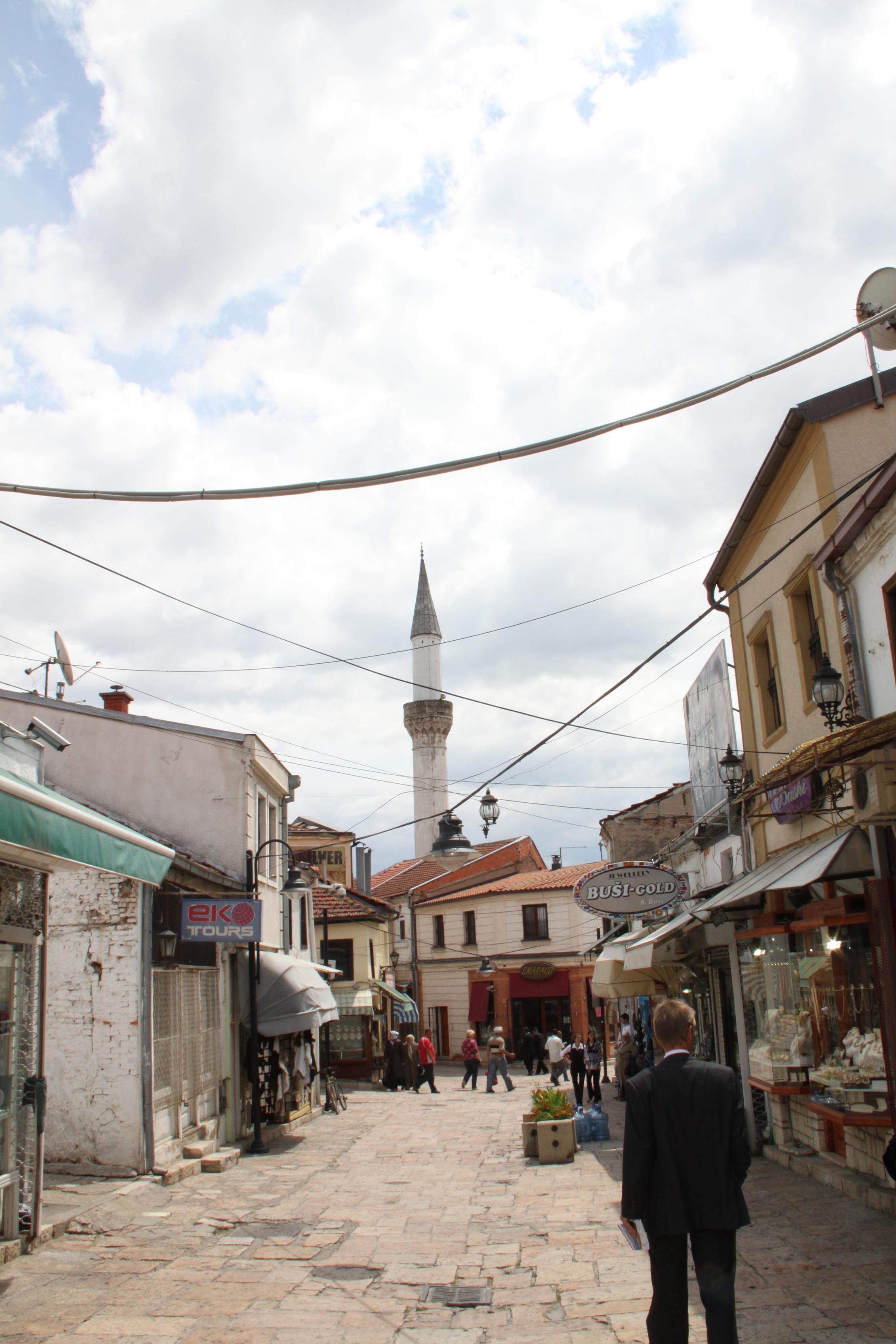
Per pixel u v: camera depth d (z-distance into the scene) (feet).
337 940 111.45
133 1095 40.04
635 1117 15.55
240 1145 51.31
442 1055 145.48
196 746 57.11
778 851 43.80
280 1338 20.33
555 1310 21.49
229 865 55.42
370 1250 27.94
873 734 23.18
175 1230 30.83
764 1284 21.50
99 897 41.83
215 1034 50.70
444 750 264.11
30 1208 27.86
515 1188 37.24
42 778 31.50
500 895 140.46
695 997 60.44
